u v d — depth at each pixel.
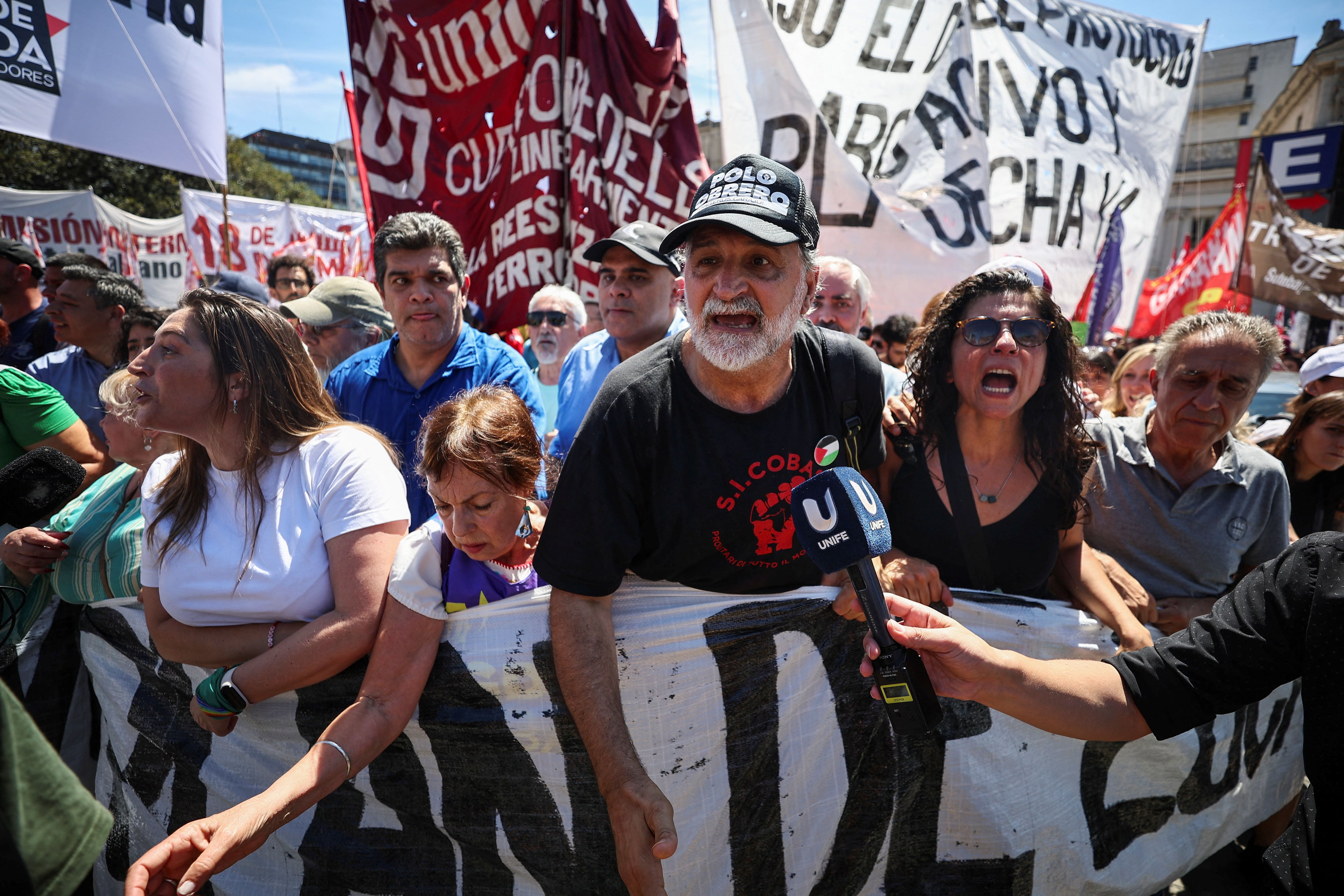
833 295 3.41
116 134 4.77
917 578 1.85
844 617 1.86
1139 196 6.47
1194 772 2.35
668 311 3.16
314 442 1.71
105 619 2.08
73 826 0.84
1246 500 2.30
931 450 2.00
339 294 3.51
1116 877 2.21
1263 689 1.34
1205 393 2.15
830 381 1.69
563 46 4.27
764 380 1.60
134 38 4.83
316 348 3.46
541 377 4.42
